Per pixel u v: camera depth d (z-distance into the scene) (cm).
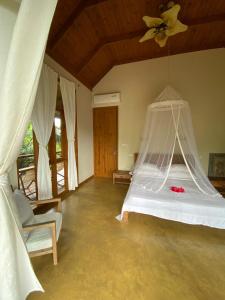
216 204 219
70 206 318
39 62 102
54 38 288
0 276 110
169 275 162
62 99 339
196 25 315
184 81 414
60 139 366
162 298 139
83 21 291
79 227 248
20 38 93
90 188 420
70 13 269
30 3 88
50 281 155
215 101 398
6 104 101
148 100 449
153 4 271
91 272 166
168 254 191
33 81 104
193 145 315
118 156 495
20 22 91
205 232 234
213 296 141
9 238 114
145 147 365
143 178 321
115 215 284
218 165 402
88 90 475
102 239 219
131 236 226
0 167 115
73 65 372
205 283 153
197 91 407
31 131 299
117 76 471
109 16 296
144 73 446
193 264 176
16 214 128
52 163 325
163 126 369
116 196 368
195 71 405
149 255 190
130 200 249
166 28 250
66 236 226
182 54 410
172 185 285
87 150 479
